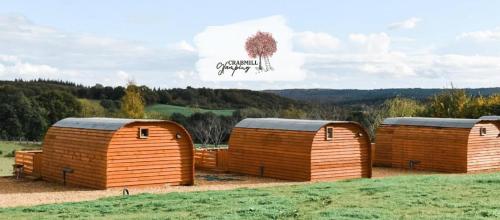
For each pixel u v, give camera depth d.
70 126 28.70
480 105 59.66
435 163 37.38
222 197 21.09
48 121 82.62
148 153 26.75
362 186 23.92
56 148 28.80
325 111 77.25
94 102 92.75
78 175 27.12
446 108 63.28
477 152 36.72
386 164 40.31
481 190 21.78
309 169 29.67
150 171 26.81
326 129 30.52
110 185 25.56
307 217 16.09
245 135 33.78
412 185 23.88
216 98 105.50
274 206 18.36
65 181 27.92
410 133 38.94
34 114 80.38
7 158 50.03
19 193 24.70
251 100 105.56
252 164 33.06
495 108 58.25
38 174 30.03
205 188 26.70
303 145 30.03
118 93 103.00
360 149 32.00
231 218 16.05
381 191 22.00
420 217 15.87
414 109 67.44
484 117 43.59
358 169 31.84
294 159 30.55
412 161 38.34
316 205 18.62
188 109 92.62
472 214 16.28
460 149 36.03
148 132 26.77
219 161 35.34
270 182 29.59
